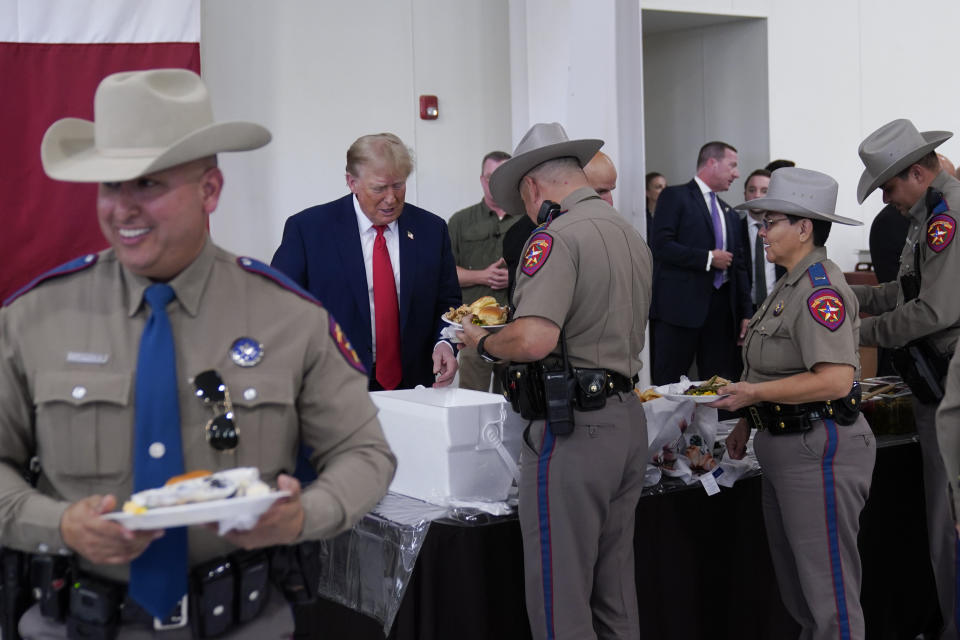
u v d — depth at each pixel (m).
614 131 4.09
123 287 1.43
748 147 6.41
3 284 4.15
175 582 1.37
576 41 4.17
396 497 2.59
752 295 5.52
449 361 3.00
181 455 1.36
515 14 5.34
